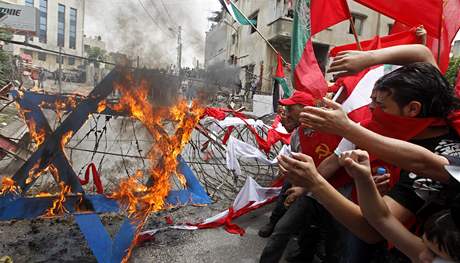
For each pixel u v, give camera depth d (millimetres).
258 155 4031
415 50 1658
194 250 3000
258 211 4039
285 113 2910
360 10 15820
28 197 2434
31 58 14016
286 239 2383
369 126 1394
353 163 1109
